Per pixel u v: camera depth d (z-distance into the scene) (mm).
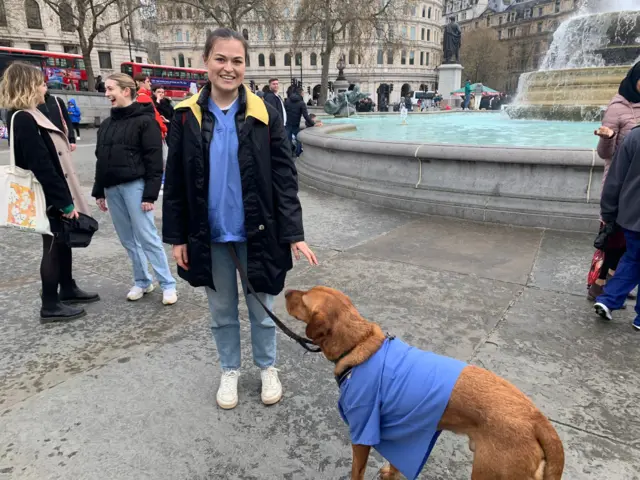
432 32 88000
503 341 3322
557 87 13383
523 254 5020
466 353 3174
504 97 49875
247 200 2455
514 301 3945
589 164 5516
